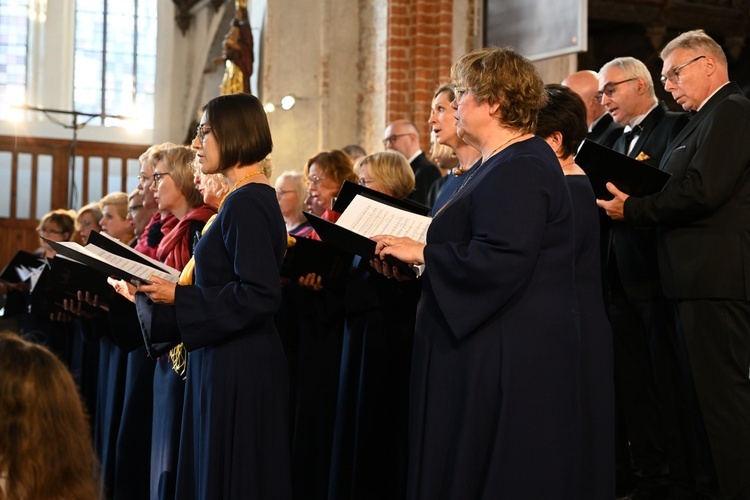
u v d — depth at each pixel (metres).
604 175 4.19
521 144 3.14
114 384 4.85
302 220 5.59
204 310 3.32
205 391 3.42
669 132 4.75
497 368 3.00
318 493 4.55
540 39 8.63
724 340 4.02
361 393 4.29
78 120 15.20
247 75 11.39
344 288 4.41
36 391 1.72
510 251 2.94
